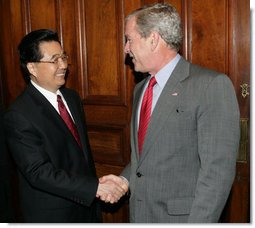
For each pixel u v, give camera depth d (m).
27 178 1.52
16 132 1.51
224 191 1.19
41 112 1.56
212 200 1.18
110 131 2.09
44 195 1.56
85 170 1.62
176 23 1.32
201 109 1.23
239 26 1.64
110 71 2.03
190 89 1.27
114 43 1.99
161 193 1.32
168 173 1.30
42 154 1.52
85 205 1.56
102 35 2.02
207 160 1.20
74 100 1.79
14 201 2.53
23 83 2.37
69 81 2.18
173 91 1.31
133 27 1.34
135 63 1.40
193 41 1.75
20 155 1.51
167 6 1.33
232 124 1.20
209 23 1.70
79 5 2.07
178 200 1.29
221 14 1.67
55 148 1.54
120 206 2.11
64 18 2.14
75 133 1.67
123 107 2.02
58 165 1.54
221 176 1.18
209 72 1.28
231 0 1.63
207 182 1.19
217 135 1.19
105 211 2.15
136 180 1.40
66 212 1.58
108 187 1.55
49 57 1.57
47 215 1.56
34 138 1.52
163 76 1.37
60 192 1.50
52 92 1.66
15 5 2.31
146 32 1.31
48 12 2.19
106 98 2.06
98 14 2.02
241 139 1.70
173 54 1.36
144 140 1.35
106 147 2.12
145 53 1.34
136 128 1.49
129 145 2.02
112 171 2.11
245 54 1.64
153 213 1.34
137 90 1.58
